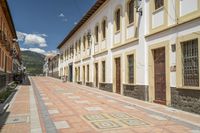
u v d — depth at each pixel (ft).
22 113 33.35
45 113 33.27
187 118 30.12
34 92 64.13
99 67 78.07
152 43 44.98
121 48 60.13
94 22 84.12
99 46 78.48
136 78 51.16
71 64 127.65
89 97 53.31
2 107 35.63
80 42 106.73
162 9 42.06
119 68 62.54
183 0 36.37
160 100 43.01
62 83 113.09
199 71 32.86
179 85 36.70
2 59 71.41
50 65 252.01
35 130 24.14
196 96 33.14
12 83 91.15
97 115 31.83
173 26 38.40
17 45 146.00
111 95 57.93
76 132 23.41
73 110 35.73
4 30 76.74
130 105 41.34
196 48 34.06
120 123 27.12
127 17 56.70
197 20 33.35
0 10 64.95
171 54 39.17
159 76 43.60
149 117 30.71
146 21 47.44
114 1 64.80
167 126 25.90
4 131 23.88
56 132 23.45
